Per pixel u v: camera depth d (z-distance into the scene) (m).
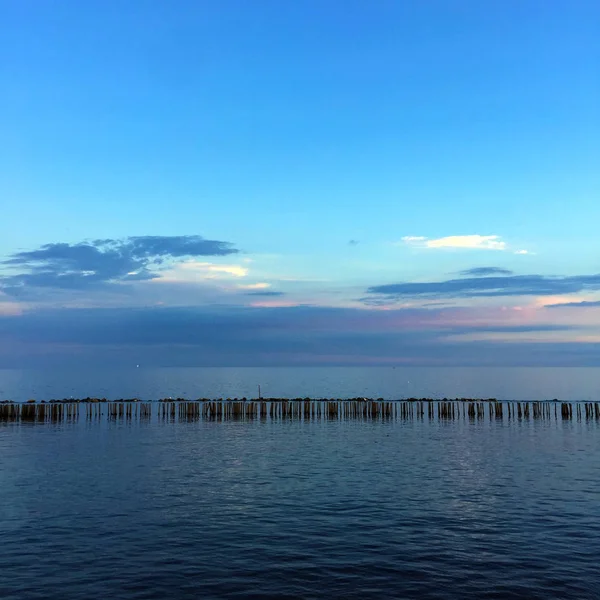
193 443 43.38
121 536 19.58
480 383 153.12
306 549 18.28
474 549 18.25
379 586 15.41
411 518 21.78
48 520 21.52
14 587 15.27
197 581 15.70
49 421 60.41
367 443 43.47
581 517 21.84
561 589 15.16
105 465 33.41
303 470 31.78
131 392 119.44
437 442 44.12
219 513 22.53
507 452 38.81
